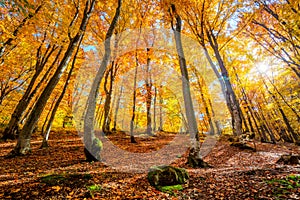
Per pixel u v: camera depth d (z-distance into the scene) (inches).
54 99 643.5
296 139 651.5
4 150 357.1
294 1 283.0
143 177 212.2
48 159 289.7
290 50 408.8
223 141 534.9
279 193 154.1
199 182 199.2
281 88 556.7
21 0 207.5
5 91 623.2
